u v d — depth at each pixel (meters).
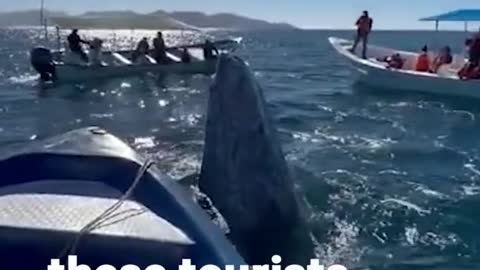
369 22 23.81
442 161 11.66
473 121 16.28
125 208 4.75
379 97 20.98
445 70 21.61
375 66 21.95
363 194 9.30
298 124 15.43
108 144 5.94
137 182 5.05
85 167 5.41
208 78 26.47
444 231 7.94
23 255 4.14
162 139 13.29
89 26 31.05
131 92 21.98
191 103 19.22
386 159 11.70
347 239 7.56
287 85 24.89
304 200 8.62
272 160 6.97
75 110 17.72
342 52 24.61
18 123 15.58
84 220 4.49
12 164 5.39
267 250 6.80
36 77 26.77
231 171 7.09
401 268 6.84
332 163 11.24
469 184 10.05
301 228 7.25
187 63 27.42
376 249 7.33
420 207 8.80
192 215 4.71
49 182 5.20
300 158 11.57
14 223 4.38
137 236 4.31
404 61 24.00
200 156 11.55
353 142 13.25
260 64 37.56
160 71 27.00
